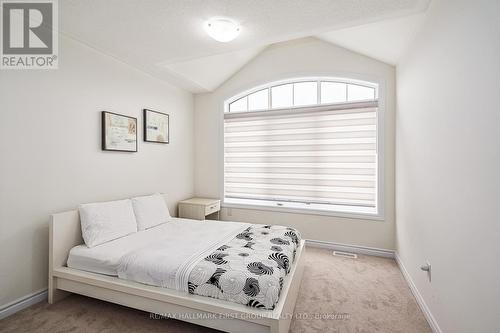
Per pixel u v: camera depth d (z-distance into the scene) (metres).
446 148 1.50
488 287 1.08
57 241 1.96
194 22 2.00
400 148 2.64
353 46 2.94
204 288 1.49
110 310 1.88
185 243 2.04
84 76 2.33
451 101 1.44
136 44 2.36
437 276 1.63
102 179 2.50
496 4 1.01
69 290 1.90
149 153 3.13
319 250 3.19
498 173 1.01
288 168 3.54
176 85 3.59
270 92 3.67
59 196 2.12
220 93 3.86
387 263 2.78
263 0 1.72
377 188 3.02
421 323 1.74
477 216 1.17
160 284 1.60
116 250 1.94
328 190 3.32
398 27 2.14
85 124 2.34
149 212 2.66
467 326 1.26
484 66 1.11
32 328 1.66
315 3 1.75
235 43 2.38
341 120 3.23
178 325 1.71
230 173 3.91
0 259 1.76
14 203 1.83
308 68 3.30
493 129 1.04
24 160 1.89
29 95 1.92
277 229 2.45
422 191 1.94
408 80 2.34
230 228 2.52
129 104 2.83
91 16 1.89
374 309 1.90
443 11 1.55
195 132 4.04
